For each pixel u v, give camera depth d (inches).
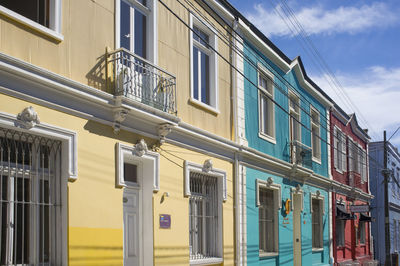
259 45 607.5
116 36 371.2
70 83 318.3
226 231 492.4
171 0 442.0
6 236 286.5
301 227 711.7
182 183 430.6
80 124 330.0
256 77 598.9
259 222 589.9
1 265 282.5
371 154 1338.6
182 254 418.9
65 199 315.0
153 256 385.1
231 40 546.9
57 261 310.2
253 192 561.0
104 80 356.2
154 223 389.7
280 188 639.1
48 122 307.0
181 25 453.1
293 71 725.3
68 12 331.0
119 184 355.3
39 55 307.3
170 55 432.5
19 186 299.7
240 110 547.2
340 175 938.1
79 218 321.1
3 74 281.0
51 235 311.4
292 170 665.6
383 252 1295.5
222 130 510.9
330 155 882.1
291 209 668.1
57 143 319.6
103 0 362.6
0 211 283.4
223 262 480.7
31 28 302.7
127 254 380.5
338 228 919.7
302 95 754.8
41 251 305.1
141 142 378.3
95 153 339.9
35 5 325.1
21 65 286.7
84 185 328.2
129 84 368.5
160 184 401.4
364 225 1114.7
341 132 971.9
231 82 541.0
